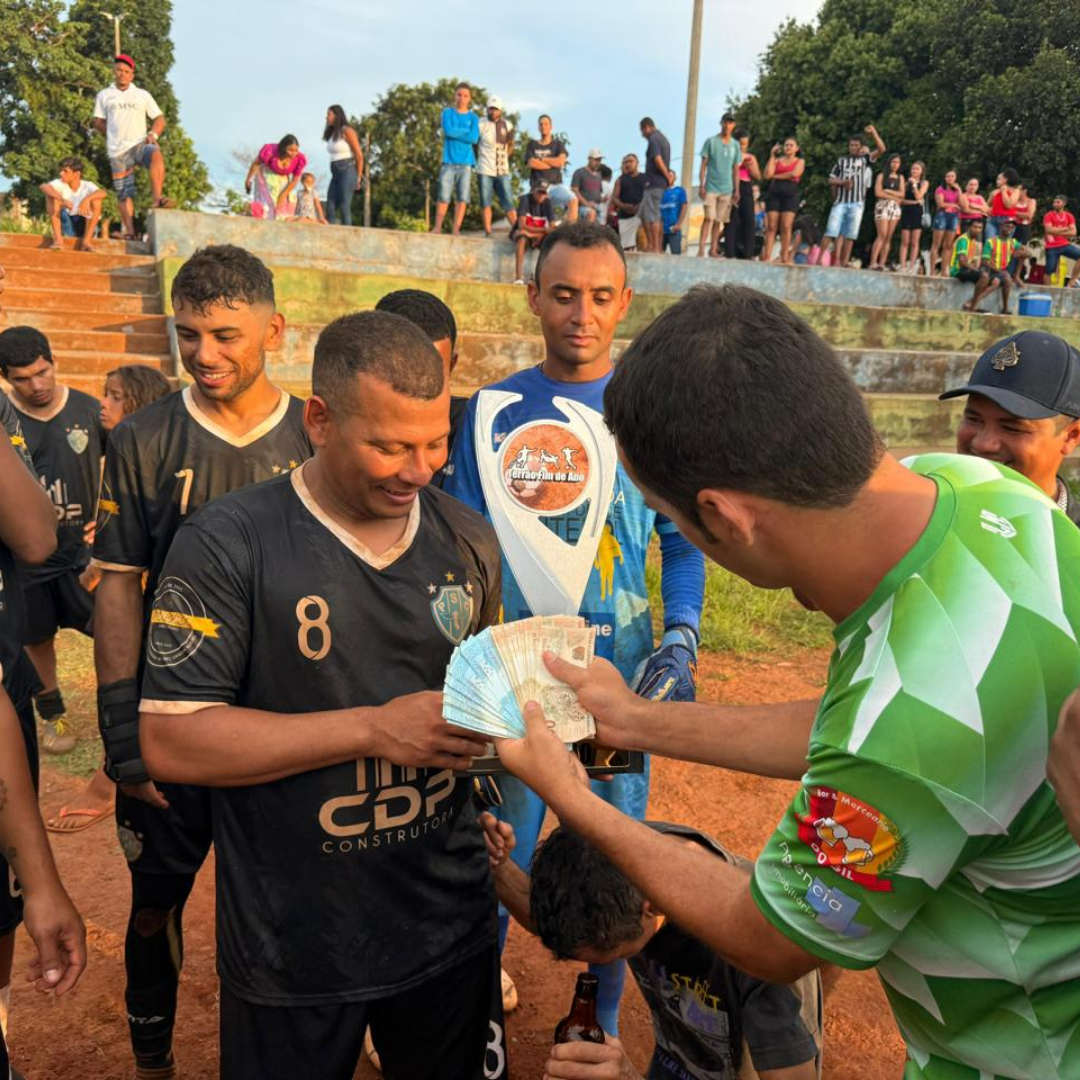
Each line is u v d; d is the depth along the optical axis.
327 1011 1.76
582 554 2.53
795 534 1.17
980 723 1.06
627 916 1.85
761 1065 1.81
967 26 24.30
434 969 1.83
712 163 14.11
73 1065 2.70
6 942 2.20
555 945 1.92
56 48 31.61
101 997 2.99
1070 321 15.39
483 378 10.98
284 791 1.67
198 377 2.30
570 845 1.93
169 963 2.49
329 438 1.61
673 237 14.55
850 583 1.20
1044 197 23.44
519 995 3.08
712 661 6.12
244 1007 1.76
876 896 1.14
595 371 2.62
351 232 11.87
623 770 1.81
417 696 1.62
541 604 2.55
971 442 2.84
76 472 4.60
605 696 1.68
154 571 2.40
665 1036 2.19
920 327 14.29
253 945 1.73
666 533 2.65
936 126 25.45
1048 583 1.13
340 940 1.74
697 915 1.34
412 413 1.55
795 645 6.50
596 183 14.95
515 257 12.62
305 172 12.61
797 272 14.23
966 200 15.89
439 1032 1.92
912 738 1.07
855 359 13.00
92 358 9.49
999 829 1.09
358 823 1.71
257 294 2.28
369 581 1.71
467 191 12.64
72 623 4.64
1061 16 22.97
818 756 1.17
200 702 1.63
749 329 1.14
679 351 1.16
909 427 12.39
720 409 1.12
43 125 31.31
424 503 1.83
